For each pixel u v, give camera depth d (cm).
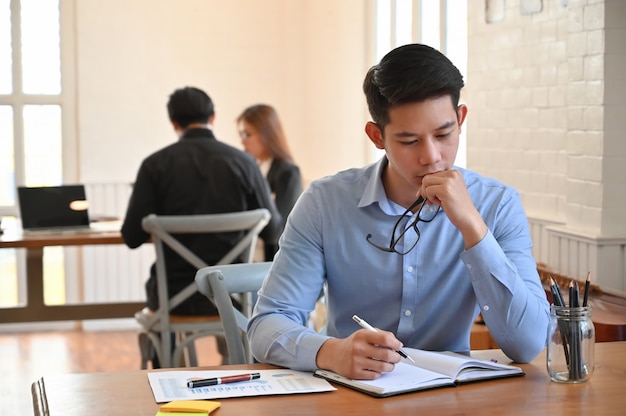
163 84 700
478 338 319
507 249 195
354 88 636
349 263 199
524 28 420
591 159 367
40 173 688
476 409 151
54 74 686
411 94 170
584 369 167
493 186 200
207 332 380
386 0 607
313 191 203
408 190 195
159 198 392
